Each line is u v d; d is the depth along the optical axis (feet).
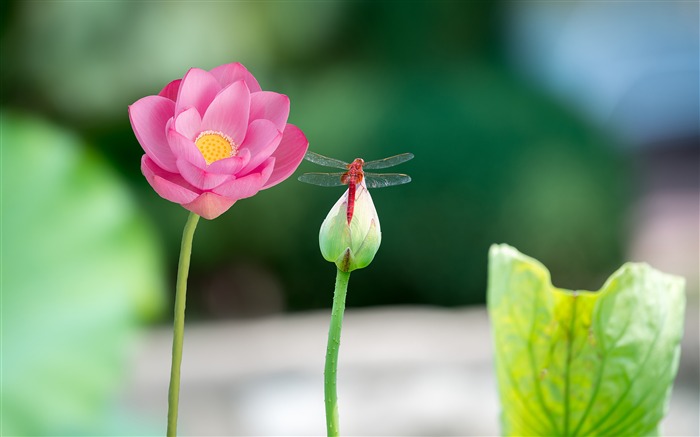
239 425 12.73
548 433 5.48
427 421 12.69
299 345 15.38
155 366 14.25
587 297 5.37
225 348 15.23
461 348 14.65
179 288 4.81
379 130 23.73
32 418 5.61
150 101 4.84
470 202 22.99
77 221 5.99
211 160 4.84
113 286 5.91
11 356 5.66
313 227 24.77
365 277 23.68
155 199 24.86
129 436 5.67
